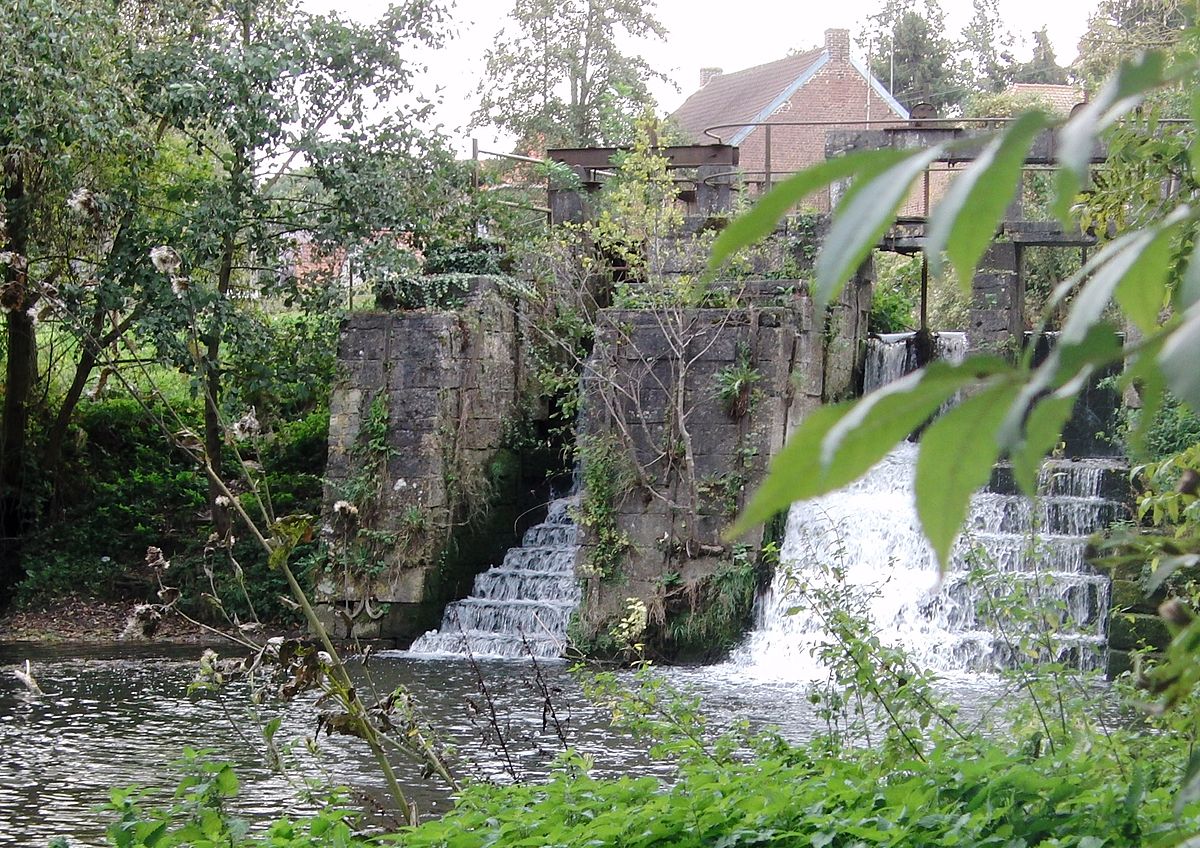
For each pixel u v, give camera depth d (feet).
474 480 77.51
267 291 83.66
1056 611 23.31
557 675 61.98
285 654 18.72
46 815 34.50
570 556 76.02
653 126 75.10
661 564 67.51
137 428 95.20
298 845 18.74
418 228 82.07
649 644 66.74
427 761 20.26
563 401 76.28
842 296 78.38
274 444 88.84
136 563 85.05
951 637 61.98
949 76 192.65
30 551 85.25
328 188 80.89
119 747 43.78
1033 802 16.83
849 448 2.54
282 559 18.54
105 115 72.43
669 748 23.39
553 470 83.66
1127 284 2.84
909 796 17.33
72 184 73.10
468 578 77.10
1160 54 2.61
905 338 83.46
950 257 2.68
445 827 18.95
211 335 78.74
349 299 83.05
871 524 67.77
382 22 81.25
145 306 77.61
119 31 78.74
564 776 22.20
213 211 78.84
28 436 89.97
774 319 67.87
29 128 69.77
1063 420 2.62
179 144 91.40
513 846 17.63
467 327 76.59
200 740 44.83
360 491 74.02
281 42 78.74
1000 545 63.31
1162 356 2.46
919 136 74.69
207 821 17.93
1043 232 77.97
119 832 17.62
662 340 68.90
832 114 165.89
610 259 86.33
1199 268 2.60
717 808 17.97
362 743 43.39
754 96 170.50
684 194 84.64
